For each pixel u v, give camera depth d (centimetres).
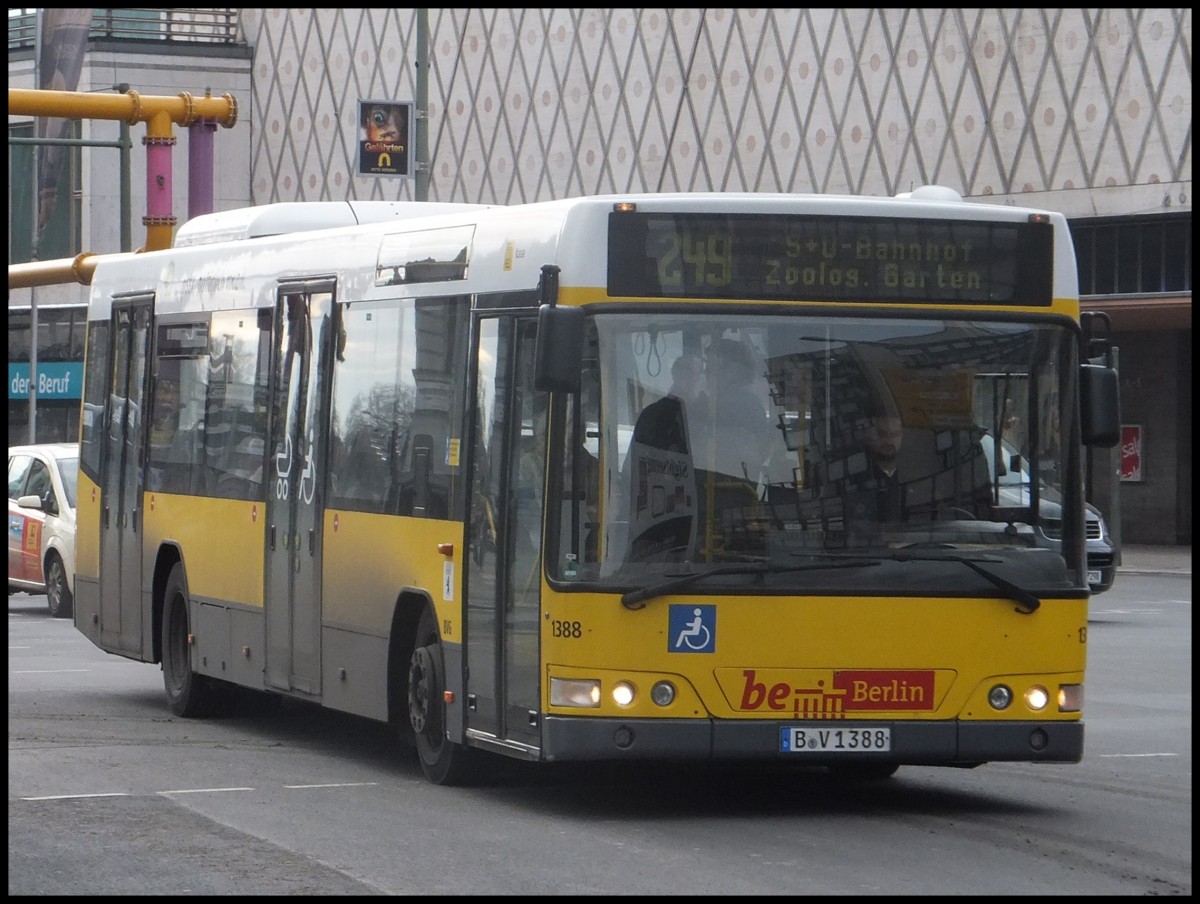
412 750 2073
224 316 2317
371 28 8406
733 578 1560
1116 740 2175
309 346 2088
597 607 1548
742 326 1584
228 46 8800
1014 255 1638
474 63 8069
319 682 2027
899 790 1786
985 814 1642
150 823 1555
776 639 1564
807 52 6944
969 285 1627
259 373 2209
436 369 1808
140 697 2598
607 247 1571
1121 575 5572
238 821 1567
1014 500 1622
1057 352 1642
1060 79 6325
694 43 7281
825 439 1586
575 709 1552
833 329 1597
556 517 1570
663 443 1565
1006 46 6444
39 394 9069
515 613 1631
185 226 2606
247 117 8862
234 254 2309
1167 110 6078
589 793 1747
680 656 1552
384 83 8369
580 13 7669
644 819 1594
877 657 1579
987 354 1625
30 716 2355
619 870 1359
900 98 6700
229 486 2266
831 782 1841
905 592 1585
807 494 1580
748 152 7119
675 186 7350
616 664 1547
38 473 4238
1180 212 6062
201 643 2330
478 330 1730
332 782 1808
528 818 1595
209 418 2341
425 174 4459
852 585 1576
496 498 1673
